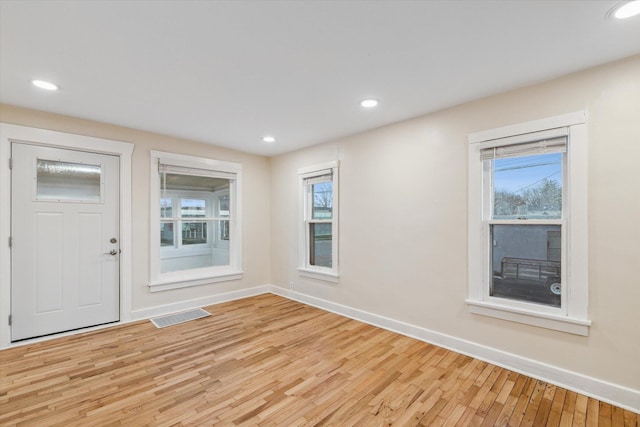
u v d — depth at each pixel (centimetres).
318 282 421
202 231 452
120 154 350
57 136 308
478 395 212
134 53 195
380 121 327
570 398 207
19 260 294
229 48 190
